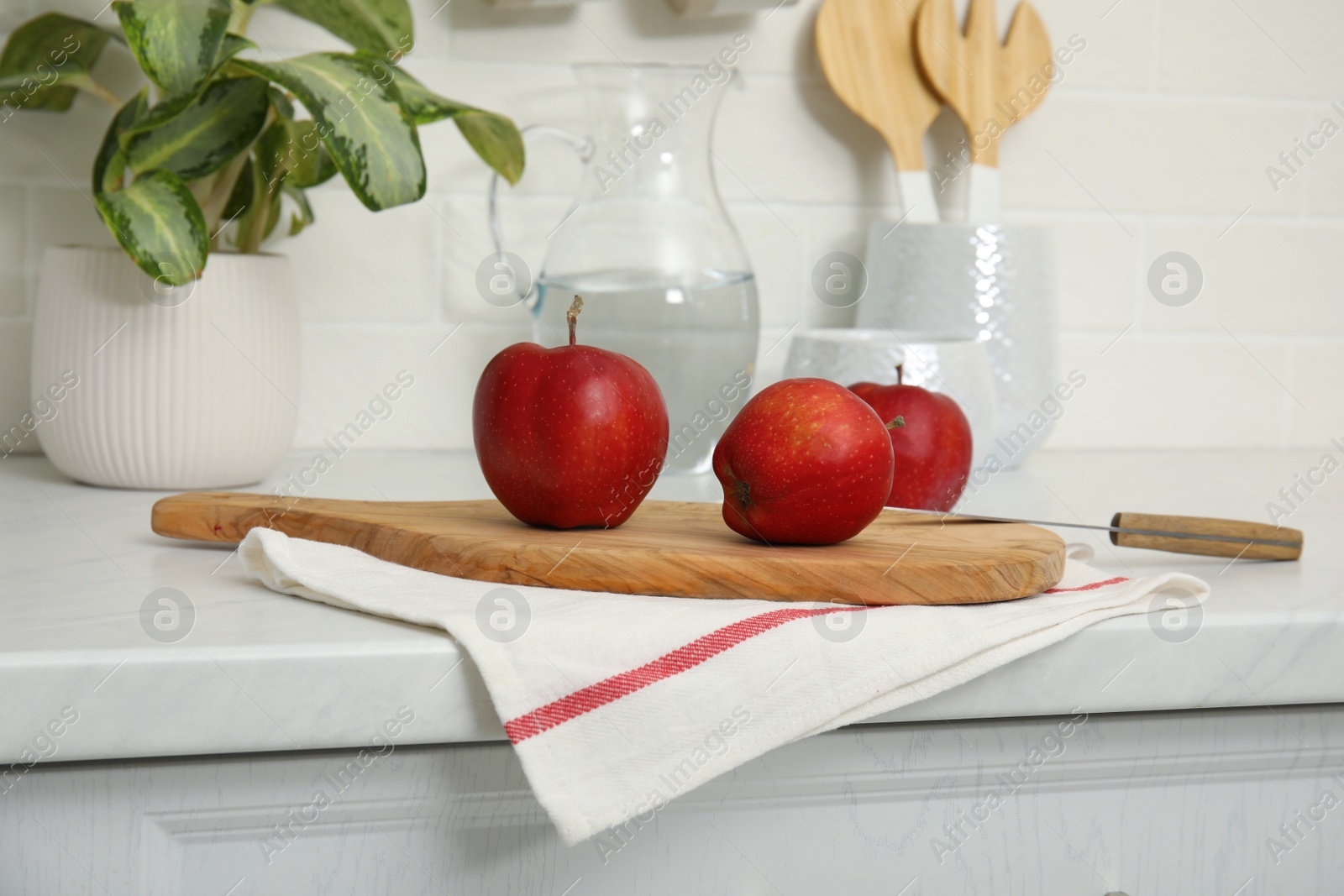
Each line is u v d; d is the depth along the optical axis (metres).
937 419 0.73
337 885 0.49
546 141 1.00
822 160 1.05
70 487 0.83
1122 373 1.13
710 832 0.52
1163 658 0.53
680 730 0.47
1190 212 1.12
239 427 0.80
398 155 0.71
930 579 0.52
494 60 0.99
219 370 0.79
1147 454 1.11
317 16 0.87
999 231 0.96
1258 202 1.13
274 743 0.46
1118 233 1.11
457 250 1.00
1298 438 1.17
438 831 0.50
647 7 1.00
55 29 0.87
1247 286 1.14
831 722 0.48
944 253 0.96
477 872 0.50
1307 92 1.13
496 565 0.55
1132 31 1.09
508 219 1.00
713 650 0.48
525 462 0.58
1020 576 0.53
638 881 0.51
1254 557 0.65
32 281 0.93
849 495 0.55
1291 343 1.16
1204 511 0.81
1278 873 0.58
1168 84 1.10
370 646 0.47
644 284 0.82
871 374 0.84
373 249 0.98
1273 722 0.57
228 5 0.71
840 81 1.01
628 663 0.47
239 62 0.71
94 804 0.47
